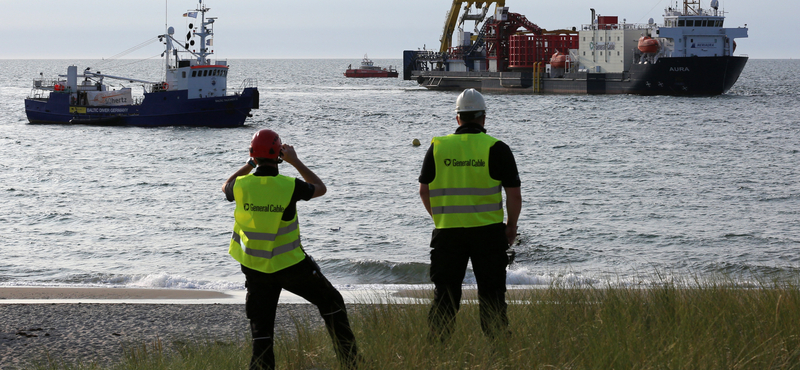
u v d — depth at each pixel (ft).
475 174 65.26
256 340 61.87
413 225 269.64
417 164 487.20
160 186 390.21
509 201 65.57
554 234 250.16
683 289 94.07
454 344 68.18
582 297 91.04
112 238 246.06
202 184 398.42
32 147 606.14
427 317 73.82
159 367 73.51
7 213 298.97
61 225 272.31
